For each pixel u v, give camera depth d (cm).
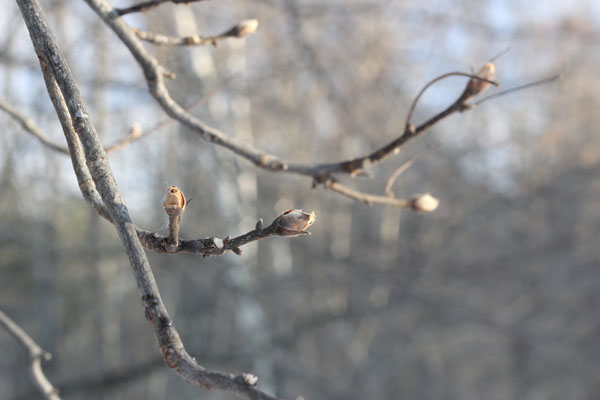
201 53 902
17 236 978
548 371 1415
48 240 1020
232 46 972
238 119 942
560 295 1175
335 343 1132
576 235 1080
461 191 1002
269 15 967
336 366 1149
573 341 1141
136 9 218
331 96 916
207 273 867
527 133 1147
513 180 1023
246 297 852
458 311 965
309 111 1045
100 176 121
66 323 1182
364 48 960
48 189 998
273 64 963
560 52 1210
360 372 1119
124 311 1359
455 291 1095
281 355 904
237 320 884
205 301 982
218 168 895
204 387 106
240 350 834
